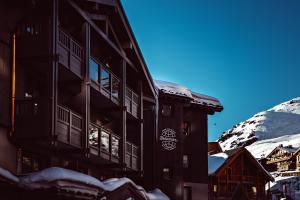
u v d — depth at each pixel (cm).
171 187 3300
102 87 2159
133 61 2606
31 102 1611
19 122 1611
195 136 3669
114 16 2258
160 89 3312
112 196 2123
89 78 1955
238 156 4341
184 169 3578
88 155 1867
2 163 1563
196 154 3641
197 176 3609
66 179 1603
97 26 2102
